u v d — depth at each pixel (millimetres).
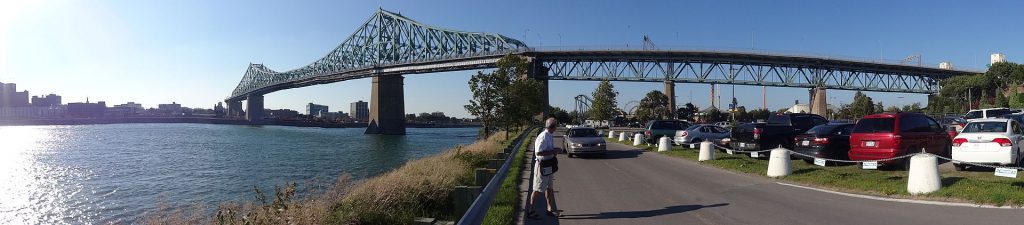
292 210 8469
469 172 15523
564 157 22484
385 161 45031
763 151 17922
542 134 9320
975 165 12383
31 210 23344
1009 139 12016
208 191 26844
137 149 60719
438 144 73625
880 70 128750
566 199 11227
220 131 128250
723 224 8320
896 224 7754
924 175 9867
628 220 8906
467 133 128375
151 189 28125
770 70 119750
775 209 9305
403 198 10391
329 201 10086
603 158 21703
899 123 13539
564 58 114250
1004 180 10219
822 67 121312
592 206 10320
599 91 76312
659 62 116125
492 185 10875
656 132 30047
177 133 112562
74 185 30641
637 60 115312
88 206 23797
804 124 19781
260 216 8445
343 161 44938
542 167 9141
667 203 10391
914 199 9539
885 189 10398
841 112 140125
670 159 20453
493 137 40906
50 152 57125
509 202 10219
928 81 137750
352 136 104688
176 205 21922
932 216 8094
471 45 122188
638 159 20828
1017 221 7480
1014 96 87875
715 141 22812
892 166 13703
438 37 130250
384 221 9078
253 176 33188
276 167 39219
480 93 41375
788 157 13695
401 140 86312
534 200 9195
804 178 12672
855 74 127500
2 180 33438
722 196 10977
